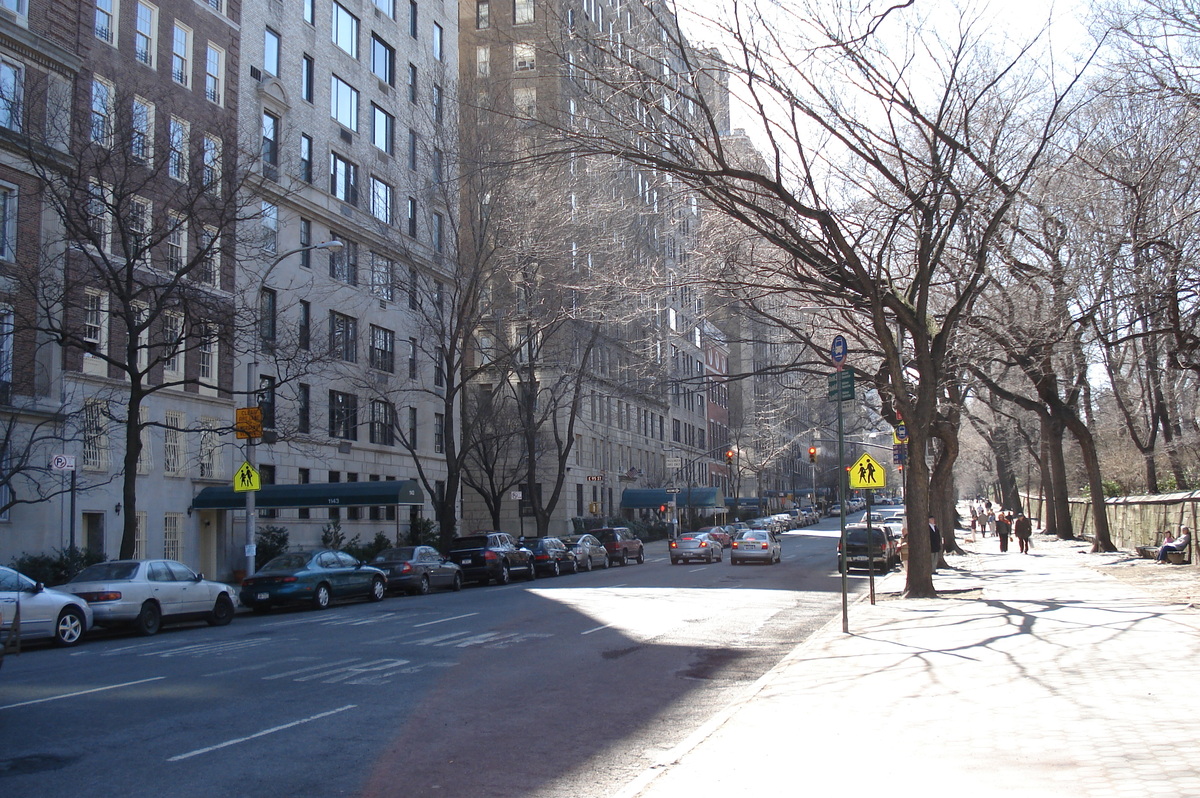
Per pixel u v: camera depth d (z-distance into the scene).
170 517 30.91
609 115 16.53
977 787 6.32
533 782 7.38
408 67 46.19
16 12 25.03
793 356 29.62
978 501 105.50
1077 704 8.98
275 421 31.39
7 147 24.59
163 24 30.41
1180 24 17.84
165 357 23.39
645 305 21.39
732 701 10.82
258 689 11.45
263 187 33.25
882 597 22.22
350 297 40.28
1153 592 19.80
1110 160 20.02
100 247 23.20
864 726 8.51
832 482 127.31
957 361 23.62
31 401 24.97
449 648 15.22
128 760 7.98
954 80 17.69
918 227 19.38
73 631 17.19
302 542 37.09
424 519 43.53
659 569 38.81
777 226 19.39
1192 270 20.67
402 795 7.00
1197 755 6.86
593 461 65.00
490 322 39.91
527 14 52.25
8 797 6.88
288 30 37.12
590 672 12.86
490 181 34.44
